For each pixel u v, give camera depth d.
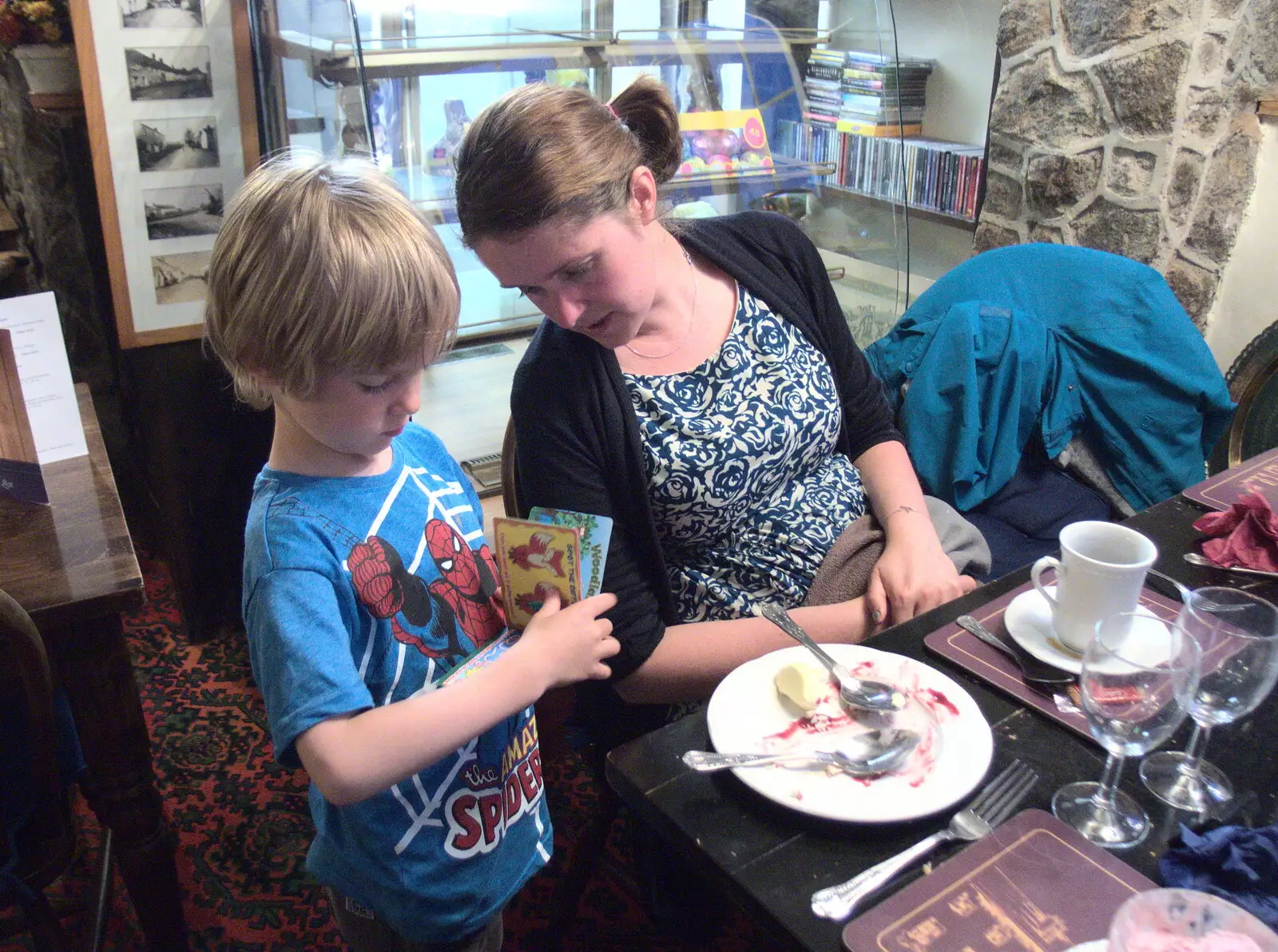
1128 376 1.91
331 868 1.05
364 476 0.97
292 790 1.93
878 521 1.51
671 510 1.36
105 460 1.54
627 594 1.31
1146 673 0.80
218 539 2.34
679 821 0.85
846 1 2.13
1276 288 2.41
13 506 1.41
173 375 2.16
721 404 1.38
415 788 0.99
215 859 1.76
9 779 1.28
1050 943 0.72
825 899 0.76
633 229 1.15
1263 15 2.28
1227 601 1.01
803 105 2.20
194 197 2.09
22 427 1.37
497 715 0.90
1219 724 0.92
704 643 1.31
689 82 2.06
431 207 1.84
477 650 1.04
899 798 0.85
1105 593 0.99
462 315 2.02
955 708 0.96
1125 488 1.95
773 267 1.50
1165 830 0.83
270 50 1.99
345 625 0.91
